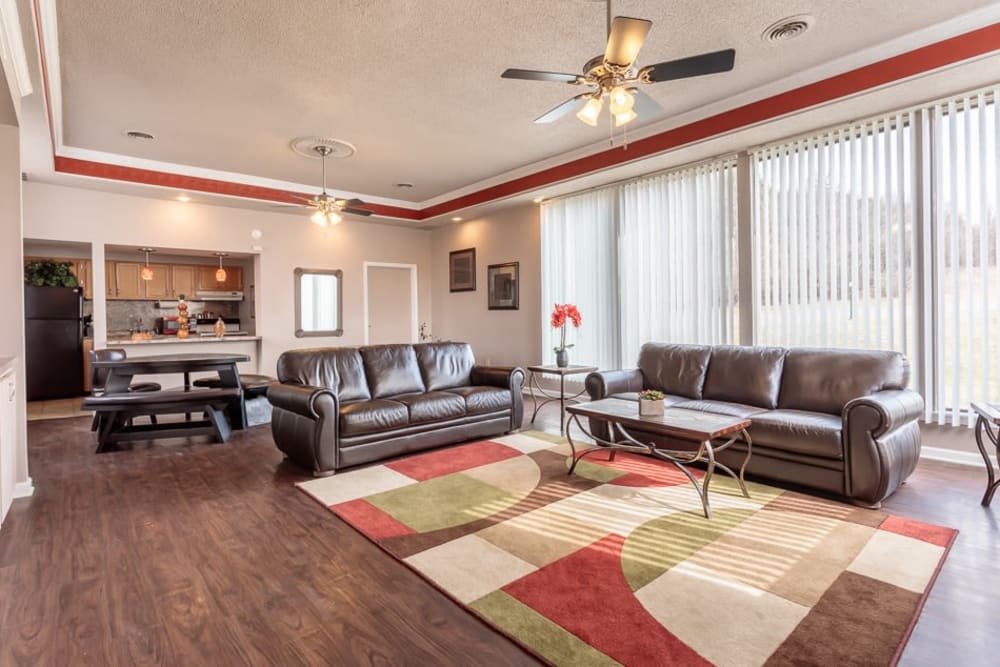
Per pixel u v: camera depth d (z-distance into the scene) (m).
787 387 3.71
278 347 7.10
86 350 7.05
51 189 5.49
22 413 3.10
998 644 1.63
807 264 4.16
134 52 3.25
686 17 2.96
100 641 1.72
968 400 3.43
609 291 5.75
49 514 2.81
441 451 4.06
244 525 2.66
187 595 2.00
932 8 2.89
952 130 3.44
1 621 1.83
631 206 5.49
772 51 3.36
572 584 2.04
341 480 3.36
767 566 2.15
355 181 6.50
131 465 3.76
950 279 3.49
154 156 5.39
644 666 1.55
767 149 4.37
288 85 3.76
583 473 3.46
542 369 5.02
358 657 1.63
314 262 7.40
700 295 4.88
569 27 3.05
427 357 4.81
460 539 2.46
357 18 2.92
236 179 6.11
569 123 4.59
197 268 8.25
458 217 7.52
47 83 3.31
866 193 3.83
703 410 3.63
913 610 1.81
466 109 4.24
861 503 2.82
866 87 3.39
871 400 2.76
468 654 1.64
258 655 1.65
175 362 4.55
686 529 2.53
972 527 2.51
